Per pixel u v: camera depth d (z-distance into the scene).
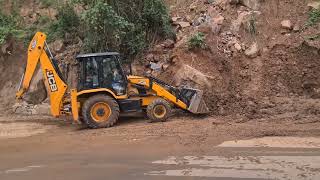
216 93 17.45
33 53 15.94
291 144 12.32
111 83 16.25
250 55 18.84
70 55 19.67
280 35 19.55
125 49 19.41
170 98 16.55
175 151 12.20
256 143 12.59
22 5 22.45
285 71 18.22
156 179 9.91
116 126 15.85
